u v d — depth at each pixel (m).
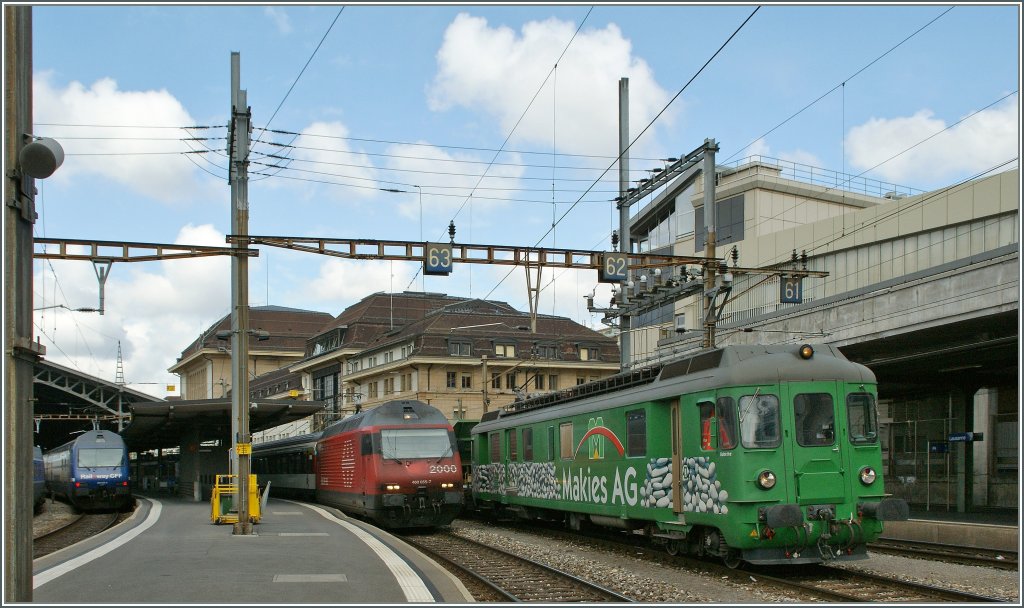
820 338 26.61
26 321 8.23
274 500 36.75
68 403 60.84
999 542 18.47
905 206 37.94
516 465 25.62
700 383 15.55
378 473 24.95
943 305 21.88
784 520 13.88
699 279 25.05
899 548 18.16
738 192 50.66
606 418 19.36
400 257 21.66
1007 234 33.66
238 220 21.61
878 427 15.06
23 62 8.21
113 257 20.58
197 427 42.50
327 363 78.25
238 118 21.95
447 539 23.16
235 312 22.91
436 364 62.84
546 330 68.44
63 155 8.12
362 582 12.64
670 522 16.44
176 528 21.78
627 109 27.83
